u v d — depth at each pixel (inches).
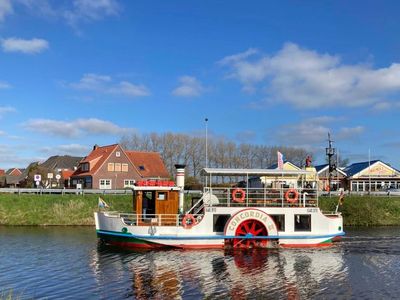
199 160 3882.9
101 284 776.9
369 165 2854.3
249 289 745.6
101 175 2716.5
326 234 1114.7
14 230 1557.6
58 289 750.5
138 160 3021.7
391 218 1879.9
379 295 717.3
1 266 922.7
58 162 3853.3
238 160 3986.2
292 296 709.3
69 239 1310.3
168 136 3890.3
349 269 888.9
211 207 1080.2
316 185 1159.6
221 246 1075.9
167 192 1117.7
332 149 2151.8
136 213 1111.6
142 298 698.2
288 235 1095.6
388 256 1018.1
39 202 1855.3
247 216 1072.8
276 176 1183.6
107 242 1123.3
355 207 1893.5
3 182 3880.4
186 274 837.8
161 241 1064.2
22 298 704.4
